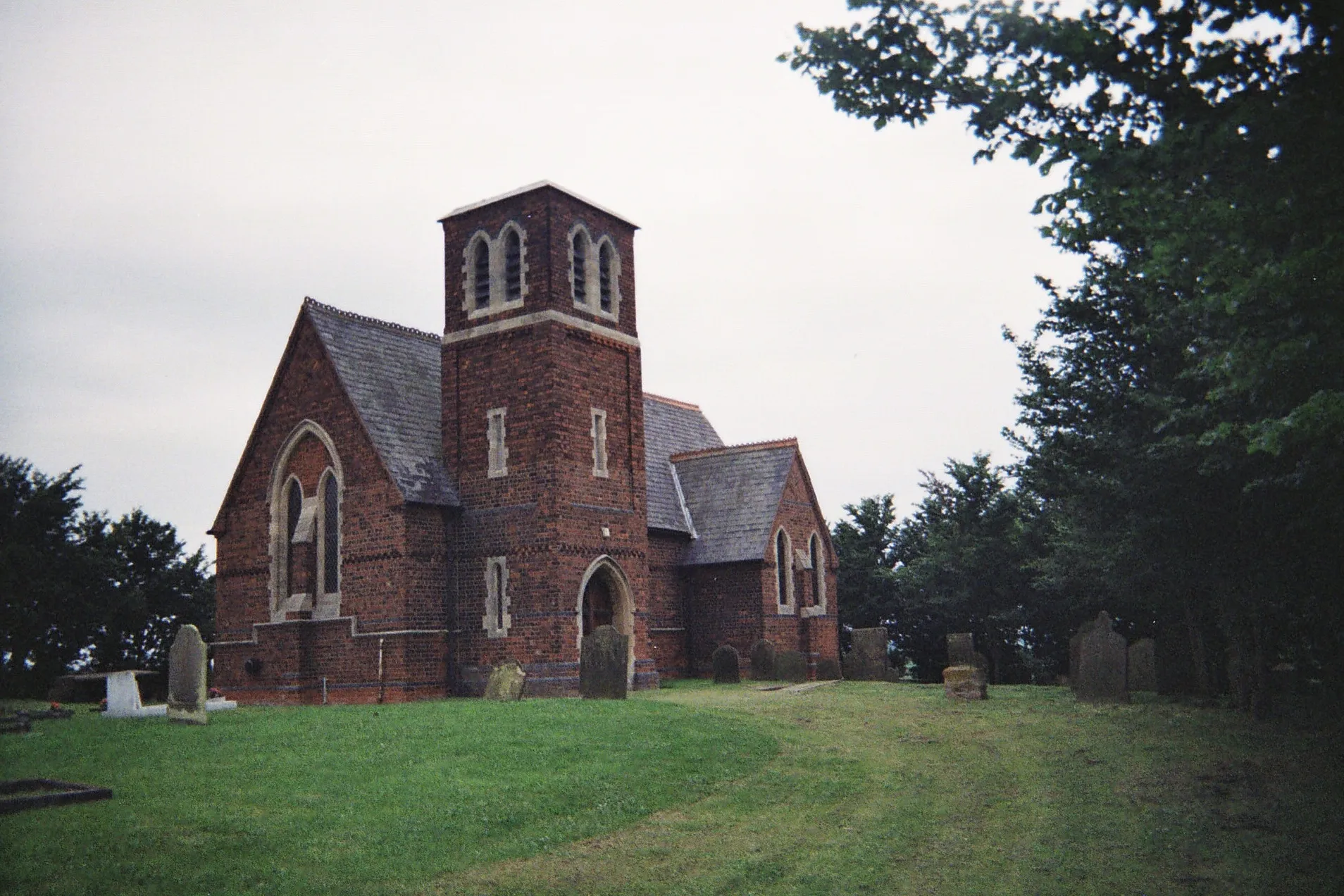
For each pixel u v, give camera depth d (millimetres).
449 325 32875
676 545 39531
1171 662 26719
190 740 17750
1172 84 8266
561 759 16000
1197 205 8430
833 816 13422
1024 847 11828
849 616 50625
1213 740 18328
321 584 31906
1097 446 21469
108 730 19312
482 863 11102
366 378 32594
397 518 29797
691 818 13258
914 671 50875
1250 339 9477
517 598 30188
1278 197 8141
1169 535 20688
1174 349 19672
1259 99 7820
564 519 30031
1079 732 19859
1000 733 20000
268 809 12797
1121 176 8539
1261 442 8703
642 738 18000
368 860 10969
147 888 9938
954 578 44281
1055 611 41438
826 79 9305
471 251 32750
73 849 10930
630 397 33531
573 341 31406
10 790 13961
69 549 40469
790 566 40281
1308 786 14359
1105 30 8102
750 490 40594
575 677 29453
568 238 31859
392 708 23375
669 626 38531
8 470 39781
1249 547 19672
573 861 11312
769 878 10820
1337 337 8906
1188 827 12445
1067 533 28172
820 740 19078
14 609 37688
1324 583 19203
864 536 52438
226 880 10211
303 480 32688
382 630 29750
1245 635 22516
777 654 35062
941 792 14781
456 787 14031
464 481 31766
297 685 30969
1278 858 11094
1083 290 21891
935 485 46375
